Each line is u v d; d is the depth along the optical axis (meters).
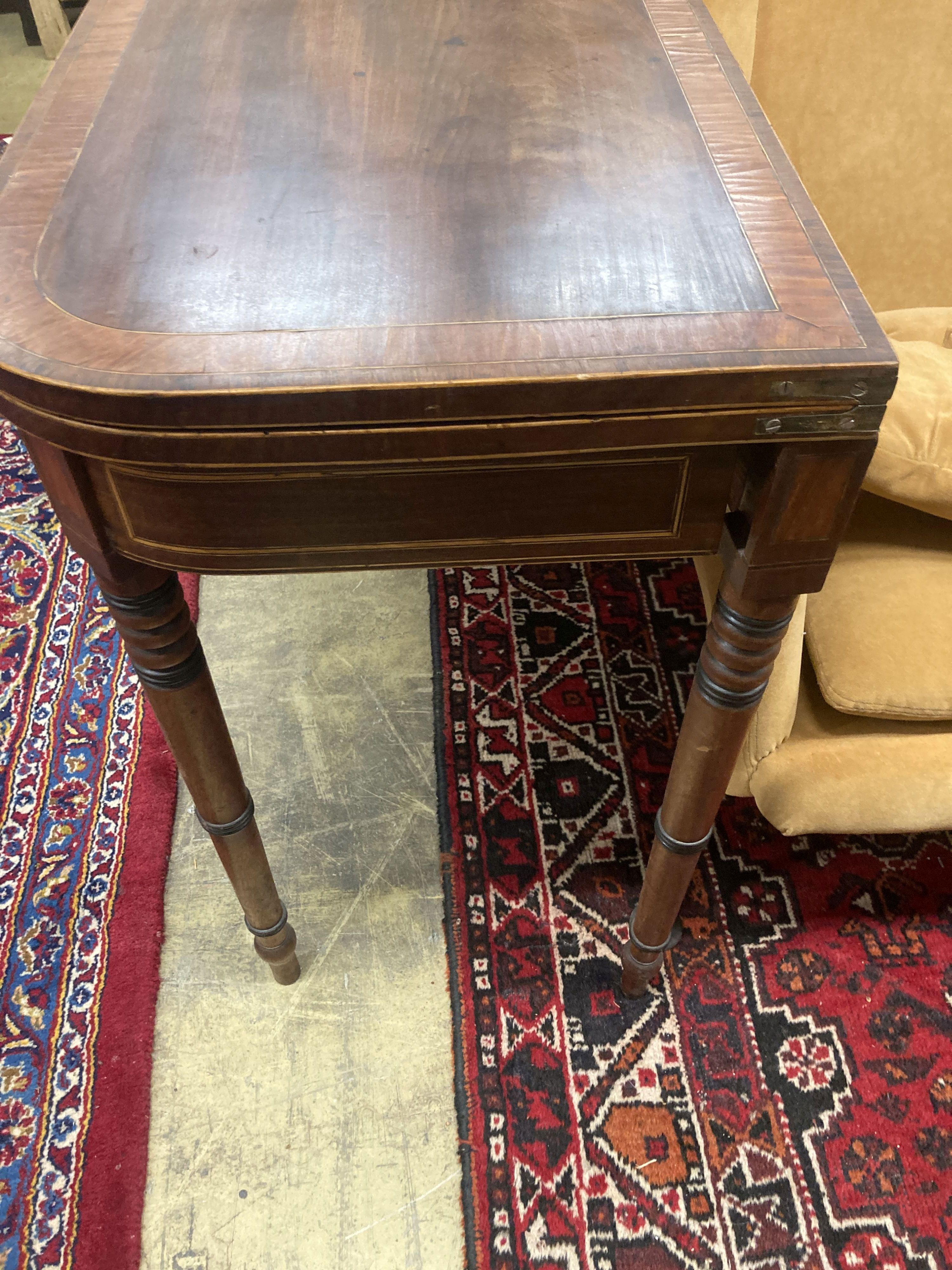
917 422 0.84
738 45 1.10
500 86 0.84
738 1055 1.08
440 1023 1.11
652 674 1.45
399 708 1.41
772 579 0.68
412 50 0.90
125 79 0.86
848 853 1.25
